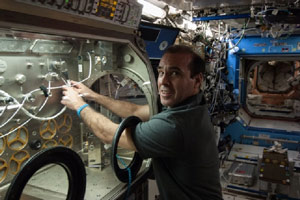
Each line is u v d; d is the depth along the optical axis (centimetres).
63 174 189
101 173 203
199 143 144
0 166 147
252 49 557
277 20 309
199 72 152
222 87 500
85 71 204
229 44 550
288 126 624
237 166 451
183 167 147
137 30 190
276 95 796
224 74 552
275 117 700
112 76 243
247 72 686
